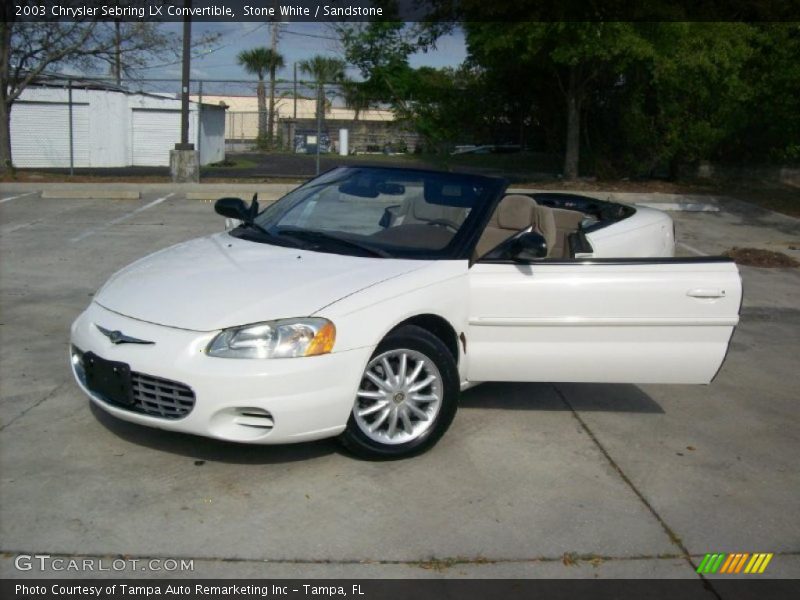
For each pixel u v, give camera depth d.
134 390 4.10
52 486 4.05
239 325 4.01
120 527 3.71
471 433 4.87
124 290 4.51
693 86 17.95
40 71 19.02
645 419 5.25
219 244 5.10
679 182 20.62
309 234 5.07
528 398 5.52
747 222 14.96
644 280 4.75
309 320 4.05
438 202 5.18
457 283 4.64
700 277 4.80
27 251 10.24
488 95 21.03
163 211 14.20
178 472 4.23
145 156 28.69
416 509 3.95
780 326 7.86
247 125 44.75
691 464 4.59
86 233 11.69
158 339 4.05
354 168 5.76
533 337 4.77
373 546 3.62
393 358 4.39
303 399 3.98
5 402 5.12
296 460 4.41
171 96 28.03
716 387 5.95
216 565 3.46
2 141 19.06
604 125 20.94
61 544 3.56
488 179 5.34
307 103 44.97
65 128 27.19
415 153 25.14
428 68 20.02
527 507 4.01
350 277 4.40
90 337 4.30
